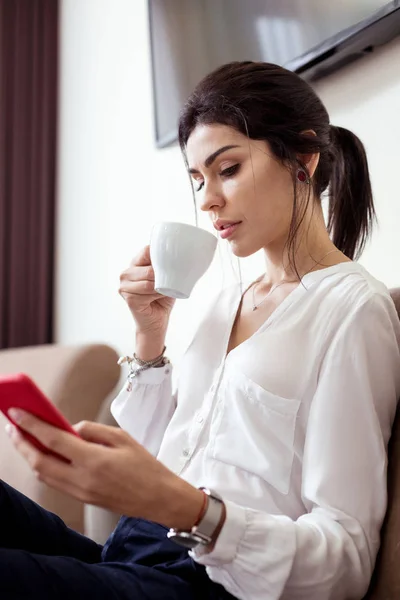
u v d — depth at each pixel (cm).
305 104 91
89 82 246
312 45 130
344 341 81
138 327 109
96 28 241
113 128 226
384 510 79
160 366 110
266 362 86
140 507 67
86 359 171
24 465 161
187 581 80
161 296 106
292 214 91
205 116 89
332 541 74
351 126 127
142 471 66
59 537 97
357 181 103
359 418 79
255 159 87
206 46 168
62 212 266
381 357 82
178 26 180
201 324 104
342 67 128
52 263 273
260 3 146
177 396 108
